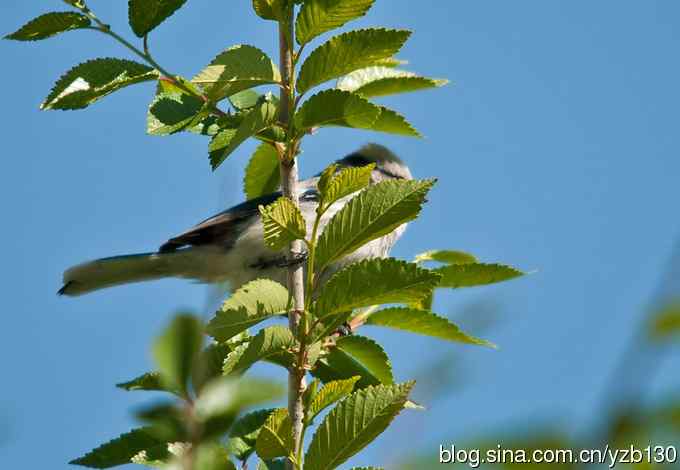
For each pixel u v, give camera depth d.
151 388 5.12
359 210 5.70
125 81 6.92
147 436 5.51
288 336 5.89
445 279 7.27
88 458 5.52
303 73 6.50
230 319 5.77
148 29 6.98
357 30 6.31
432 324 6.97
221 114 7.28
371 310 7.36
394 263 5.61
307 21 6.41
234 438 6.18
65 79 6.86
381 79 7.52
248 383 4.45
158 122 7.48
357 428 5.11
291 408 6.01
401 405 5.11
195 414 4.36
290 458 5.28
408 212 5.66
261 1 6.56
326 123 6.60
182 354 3.72
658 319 2.12
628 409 2.10
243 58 6.66
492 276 7.13
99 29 7.00
